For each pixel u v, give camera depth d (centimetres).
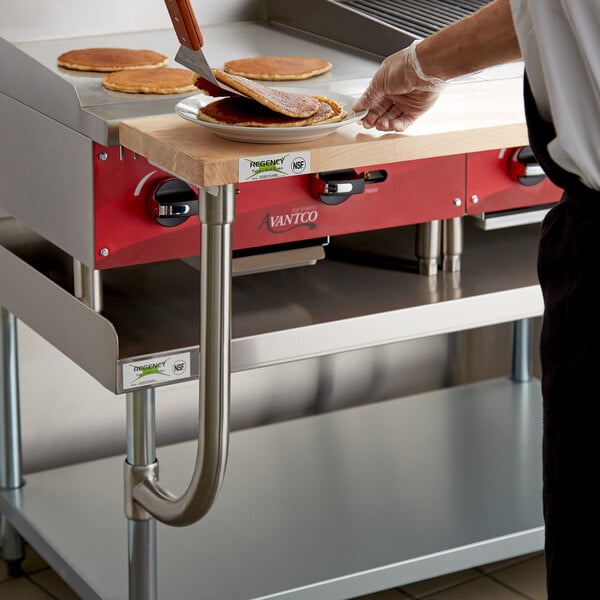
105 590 216
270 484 253
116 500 248
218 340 160
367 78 197
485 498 249
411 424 283
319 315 196
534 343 322
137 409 190
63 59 199
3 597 242
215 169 145
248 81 162
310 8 230
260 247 196
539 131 141
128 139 162
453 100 184
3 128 198
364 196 192
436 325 203
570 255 140
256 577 220
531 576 254
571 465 144
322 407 293
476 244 238
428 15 223
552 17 129
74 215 178
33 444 262
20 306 204
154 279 211
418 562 227
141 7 235
